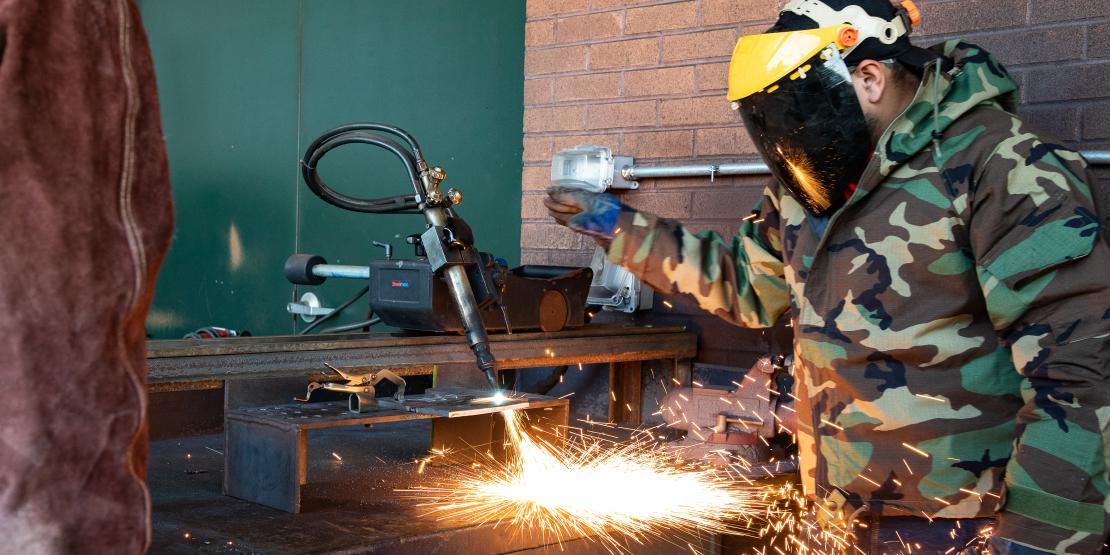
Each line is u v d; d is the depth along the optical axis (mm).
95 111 876
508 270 2393
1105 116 2209
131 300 895
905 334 1449
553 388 2967
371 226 3973
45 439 835
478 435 2078
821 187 1552
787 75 1485
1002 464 1441
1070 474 1270
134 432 897
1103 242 1303
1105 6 2205
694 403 2234
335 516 1629
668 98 2867
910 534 1511
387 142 2027
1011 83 1502
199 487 1835
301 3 4203
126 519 889
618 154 2977
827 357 1525
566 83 3094
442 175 2018
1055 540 1283
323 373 1921
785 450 2205
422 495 1794
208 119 4609
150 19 4859
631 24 2941
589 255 3025
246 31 4430
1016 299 1322
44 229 839
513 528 1648
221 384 1802
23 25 836
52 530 840
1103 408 1265
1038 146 1356
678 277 1828
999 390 1432
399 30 3857
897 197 1465
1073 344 1283
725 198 2740
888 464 1489
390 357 2021
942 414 1444
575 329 2467
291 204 4277
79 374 856
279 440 1662
